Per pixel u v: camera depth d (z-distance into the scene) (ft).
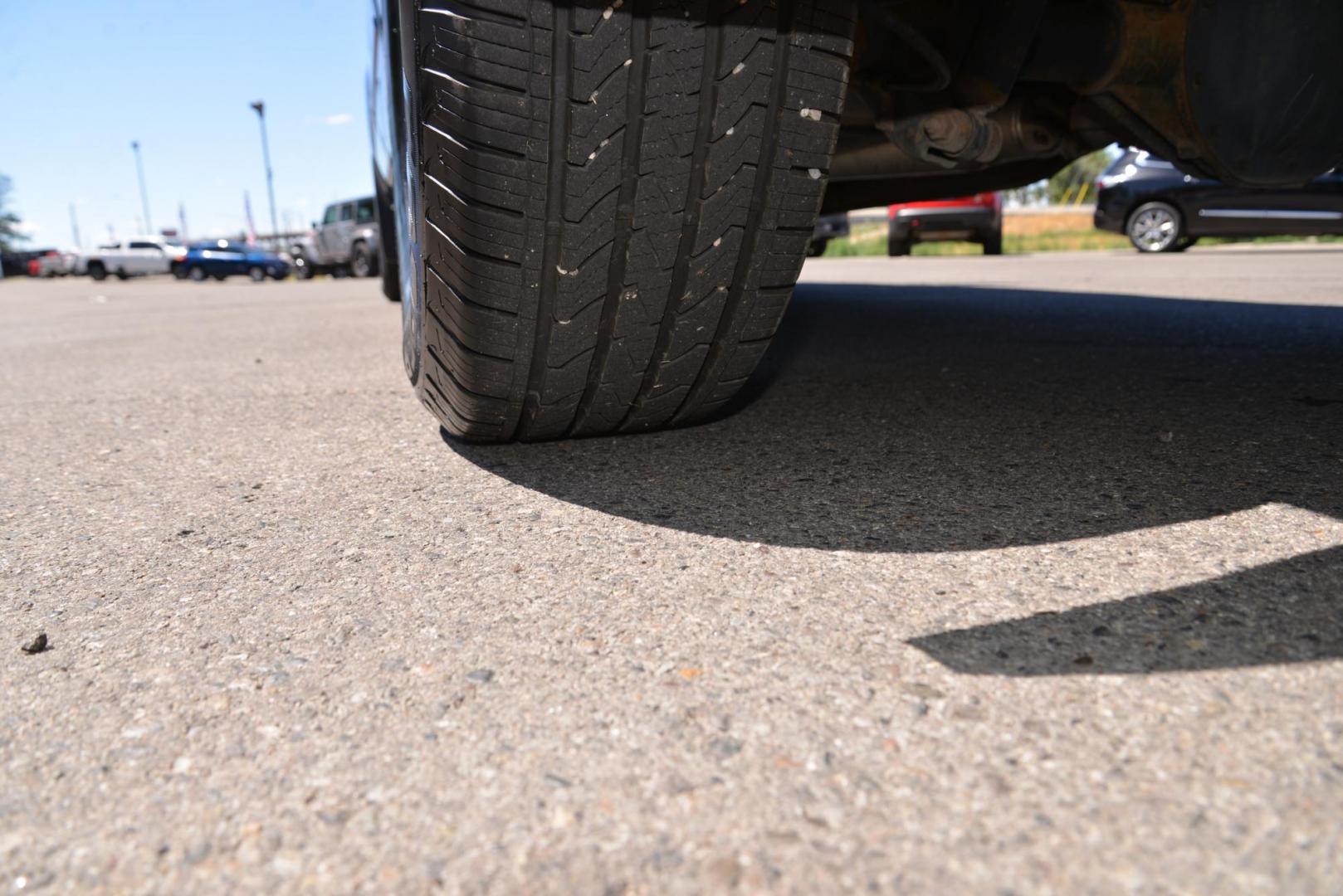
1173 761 2.95
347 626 4.22
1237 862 2.52
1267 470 5.95
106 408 10.30
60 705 3.60
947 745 3.10
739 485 6.12
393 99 7.00
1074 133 8.90
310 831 2.80
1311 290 18.37
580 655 3.83
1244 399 8.05
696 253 5.65
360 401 9.98
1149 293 18.60
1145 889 2.44
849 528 5.25
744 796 2.88
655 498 5.91
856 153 10.01
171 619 4.39
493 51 4.84
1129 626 3.87
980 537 5.02
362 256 67.97
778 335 13.44
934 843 2.64
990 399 8.48
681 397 6.70
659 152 5.26
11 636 4.27
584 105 5.03
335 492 6.41
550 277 5.45
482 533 5.41
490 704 3.48
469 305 5.51
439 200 5.31
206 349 15.88
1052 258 36.83
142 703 3.59
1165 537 4.89
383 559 5.07
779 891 2.49
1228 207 36.47
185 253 98.73
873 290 21.49
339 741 3.27
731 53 5.16
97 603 4.63
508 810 2.87
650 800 2.89
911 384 9.34
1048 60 7.08
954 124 7.04
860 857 2.60
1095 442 6.84
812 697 3.43
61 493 6.78
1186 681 3.43
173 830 2.84
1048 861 2.55
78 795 3.03
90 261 101.30
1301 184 7.53
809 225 5.84
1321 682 3.37
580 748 3.17
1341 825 2.63
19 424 9.58
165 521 5.97
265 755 3.21
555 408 6.37
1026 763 2.98
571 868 2.61
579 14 4.87
